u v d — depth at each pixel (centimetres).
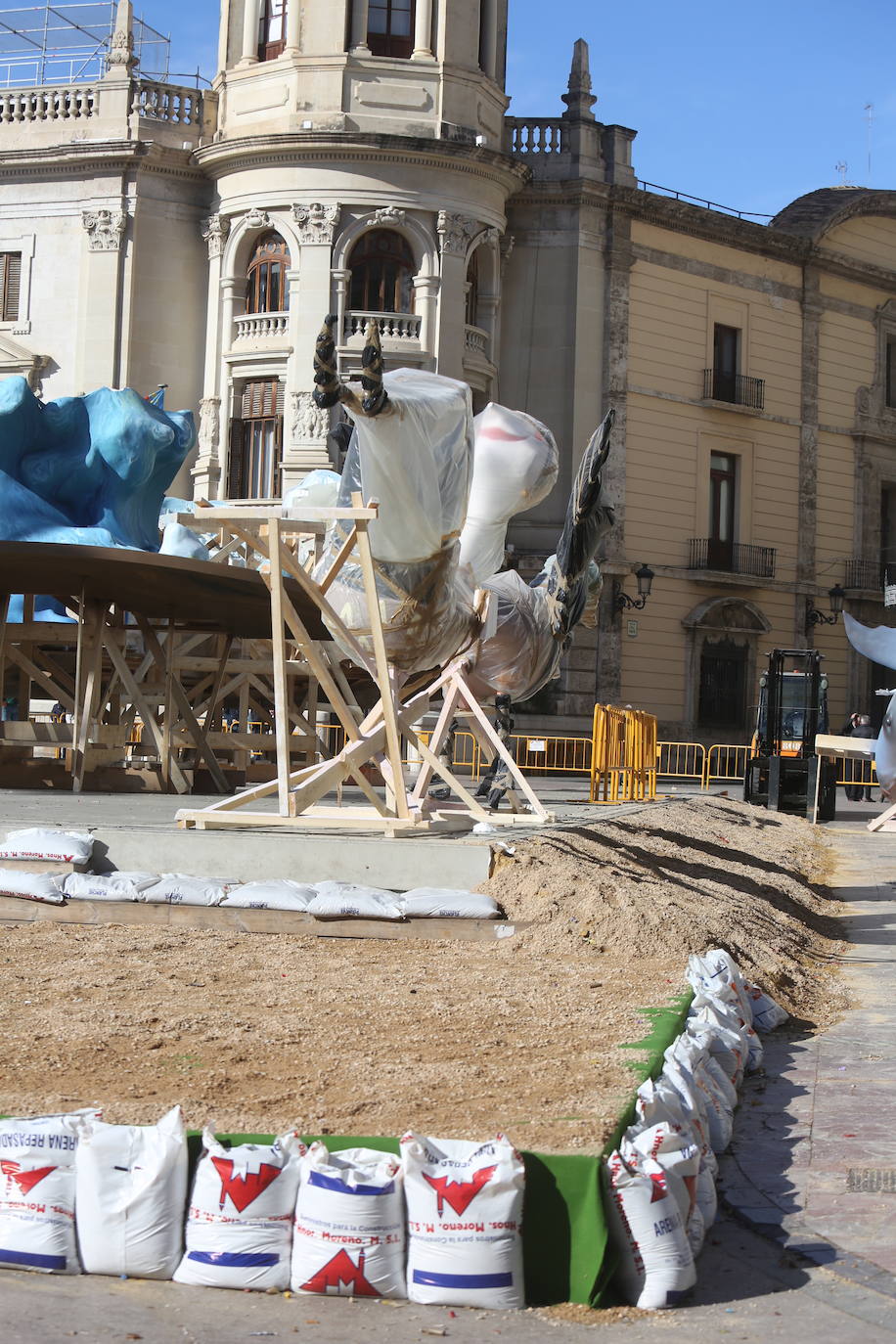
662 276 4338
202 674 2438
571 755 3941
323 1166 493
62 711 3188
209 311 4000
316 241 3791
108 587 1819
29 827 1212
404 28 3891
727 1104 694
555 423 4166
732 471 4559
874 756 2661
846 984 1080
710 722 4416
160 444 2509
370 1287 486
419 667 1322
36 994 826
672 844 1556
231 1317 469
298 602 1844
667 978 889
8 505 2392
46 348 4112
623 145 4222
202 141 4056
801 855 2036
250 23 3941
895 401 5000
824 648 4734
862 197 4778
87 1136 507
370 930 1054
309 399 3781
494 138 4025
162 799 1775
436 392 1154
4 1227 503
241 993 844
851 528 4844
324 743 2275
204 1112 564
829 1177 629
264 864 1153
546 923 1041
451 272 3834
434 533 1189
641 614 4269
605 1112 554
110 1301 479
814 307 4719
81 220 4081
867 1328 475
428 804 1517
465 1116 561
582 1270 493
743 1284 515
